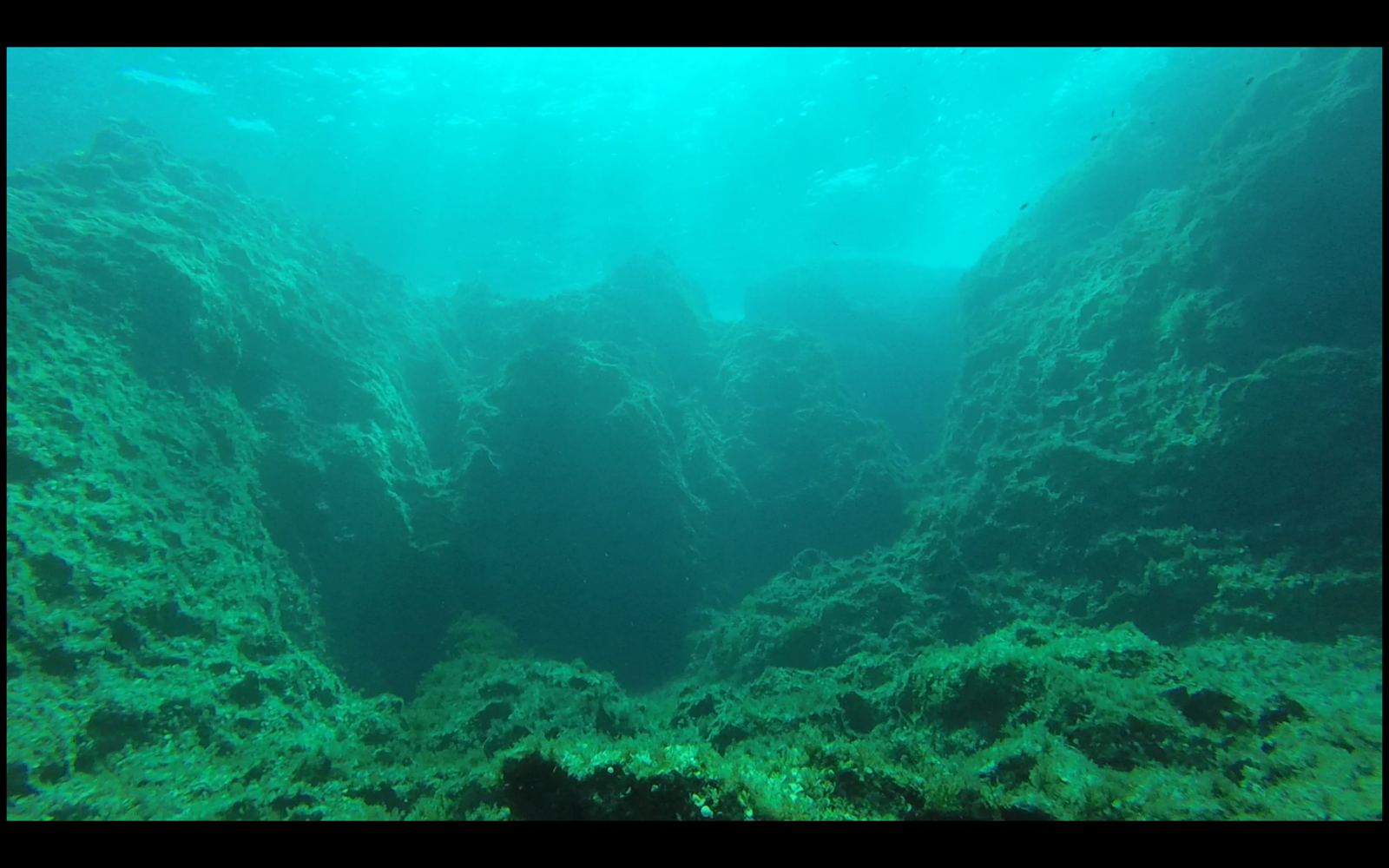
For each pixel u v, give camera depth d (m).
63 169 9.83
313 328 11.20
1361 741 3.67
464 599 10.74
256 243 11.49
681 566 12.17
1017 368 12.96
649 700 9.51
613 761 3.74
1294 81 10.12
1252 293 8.80
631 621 11.68
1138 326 10.41
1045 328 12.82
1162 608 7.51
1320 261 8.48
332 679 7.39
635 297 17.92
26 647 4.55
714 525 13.45
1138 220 12.76
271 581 8.02
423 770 5.20
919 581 9.40
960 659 5.23
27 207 8.09
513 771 3.87
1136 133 15.94
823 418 15.23
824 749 4.02
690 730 6.04
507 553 11.30
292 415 9.92
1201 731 3.91
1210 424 8.17
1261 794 3.30
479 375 15.63
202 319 8.67
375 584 9.80
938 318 21.83
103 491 6.05
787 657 8.55
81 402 6.57
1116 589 7.92
